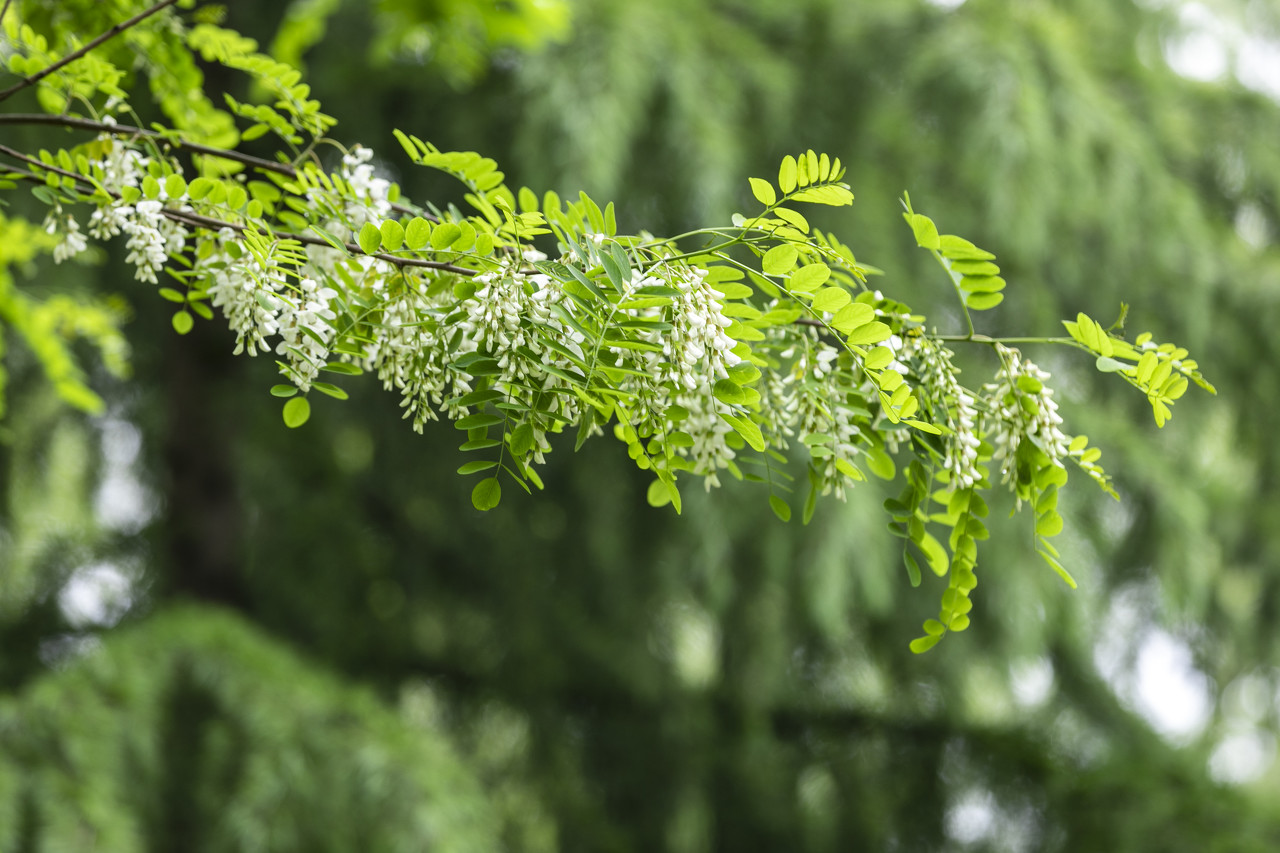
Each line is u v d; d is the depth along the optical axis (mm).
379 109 7996
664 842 9086
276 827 5684
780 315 3332
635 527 8633
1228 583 9203
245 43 3582
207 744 5887
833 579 7039
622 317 3170
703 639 10562
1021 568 7469
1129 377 3283
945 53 7035
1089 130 7113
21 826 5043
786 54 7785
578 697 9609
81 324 4855
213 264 3303
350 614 9484
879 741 9398
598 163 6488
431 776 6016
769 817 9242
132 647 6148
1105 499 7910
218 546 8539
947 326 7801
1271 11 9594
